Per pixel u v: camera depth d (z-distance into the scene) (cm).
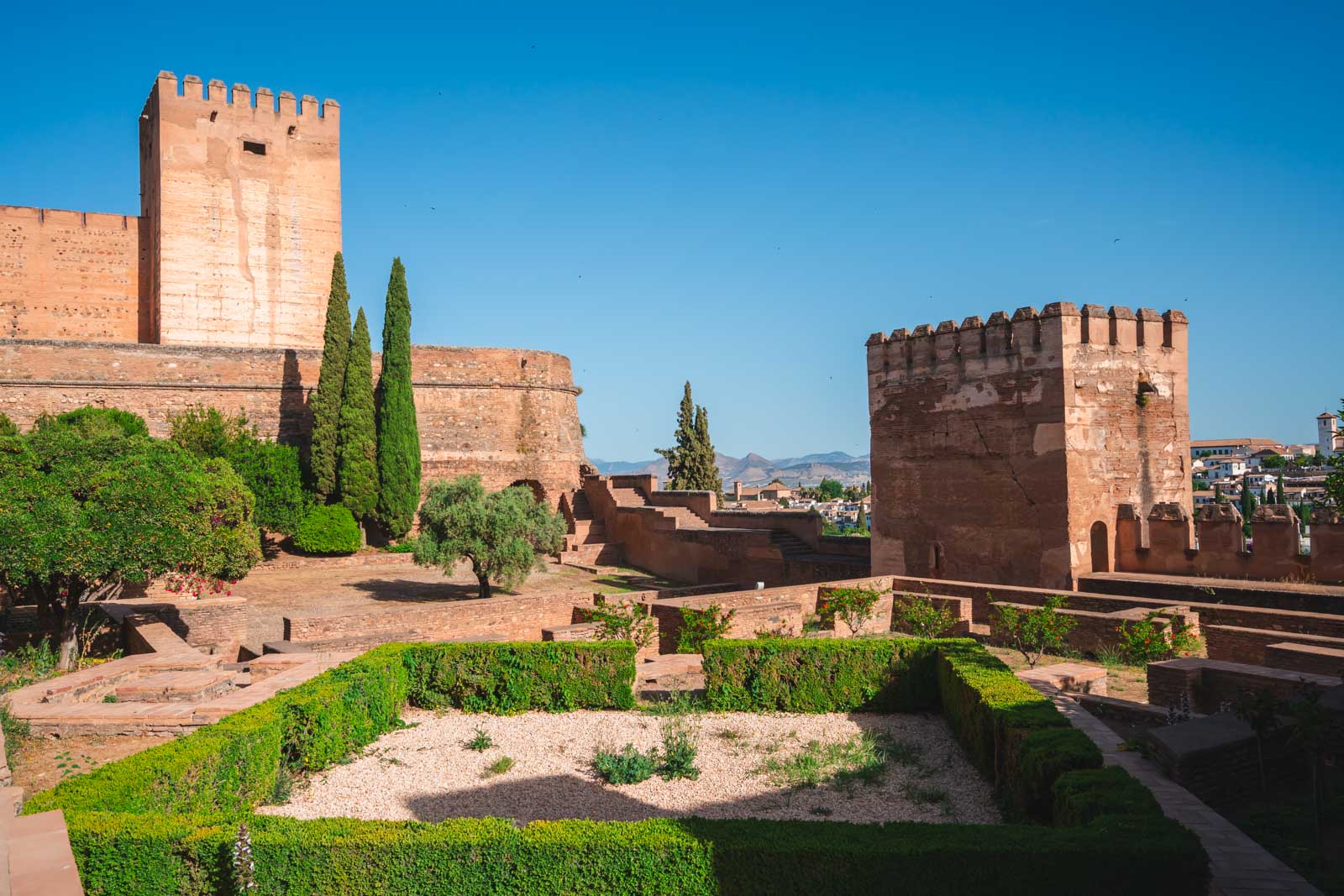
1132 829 684
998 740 1001
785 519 3275
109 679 1332
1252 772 909
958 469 2369
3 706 1149
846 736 1261
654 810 980
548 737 1270
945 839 693
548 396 4516
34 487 1537
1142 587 1961
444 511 2847
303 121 4497
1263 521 1972
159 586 2266
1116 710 1192
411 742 1266
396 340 3753
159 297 4166
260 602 2777
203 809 899
